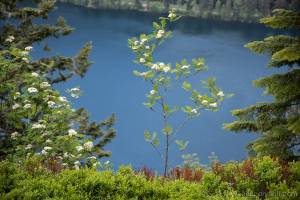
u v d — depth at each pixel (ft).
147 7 593.83
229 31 526.57
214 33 505.25
